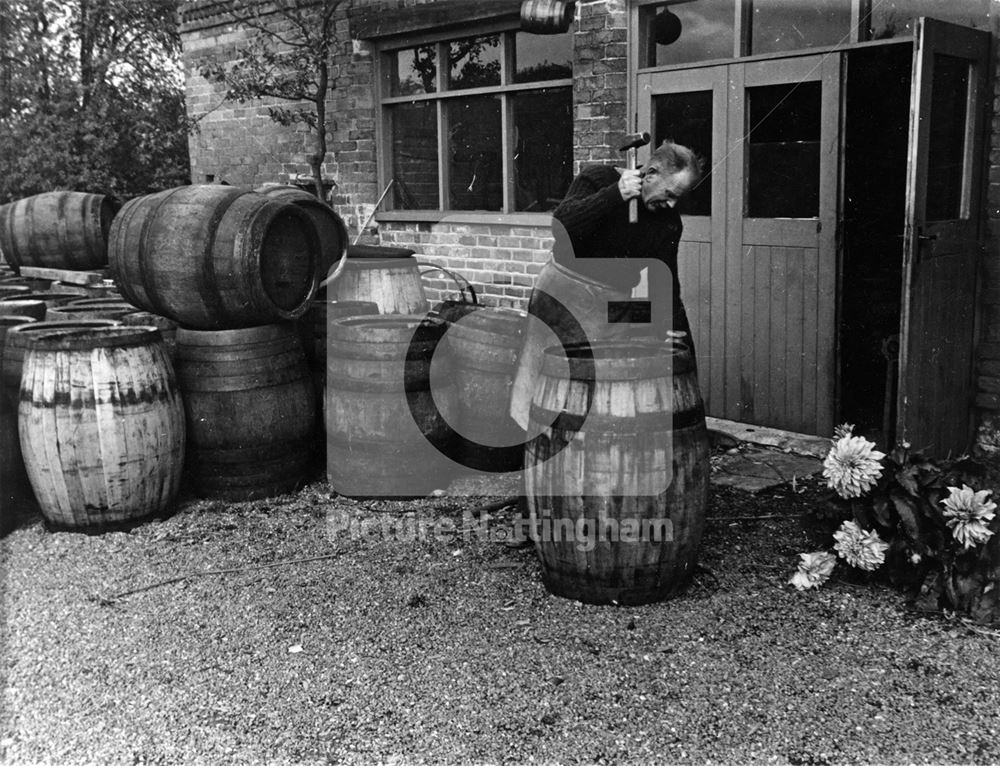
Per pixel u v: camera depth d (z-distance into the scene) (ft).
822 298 17.51
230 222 15.87
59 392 14.82
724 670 10.49
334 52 25.96
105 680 10.84
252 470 16.56
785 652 10.84
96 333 15.28
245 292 15.92
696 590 12.48
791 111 17.51
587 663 10.75
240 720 9.95
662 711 9.77
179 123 33.14
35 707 10.32
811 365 17.84
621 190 12.69
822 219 17.29
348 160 26.12
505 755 9.16
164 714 10.11
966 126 15.31
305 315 17.75
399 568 13.64
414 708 10.02
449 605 12.37
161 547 14.75
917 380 14.73
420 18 23.41
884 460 12.48
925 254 14.55
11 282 27.94
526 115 22.09
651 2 18.97
